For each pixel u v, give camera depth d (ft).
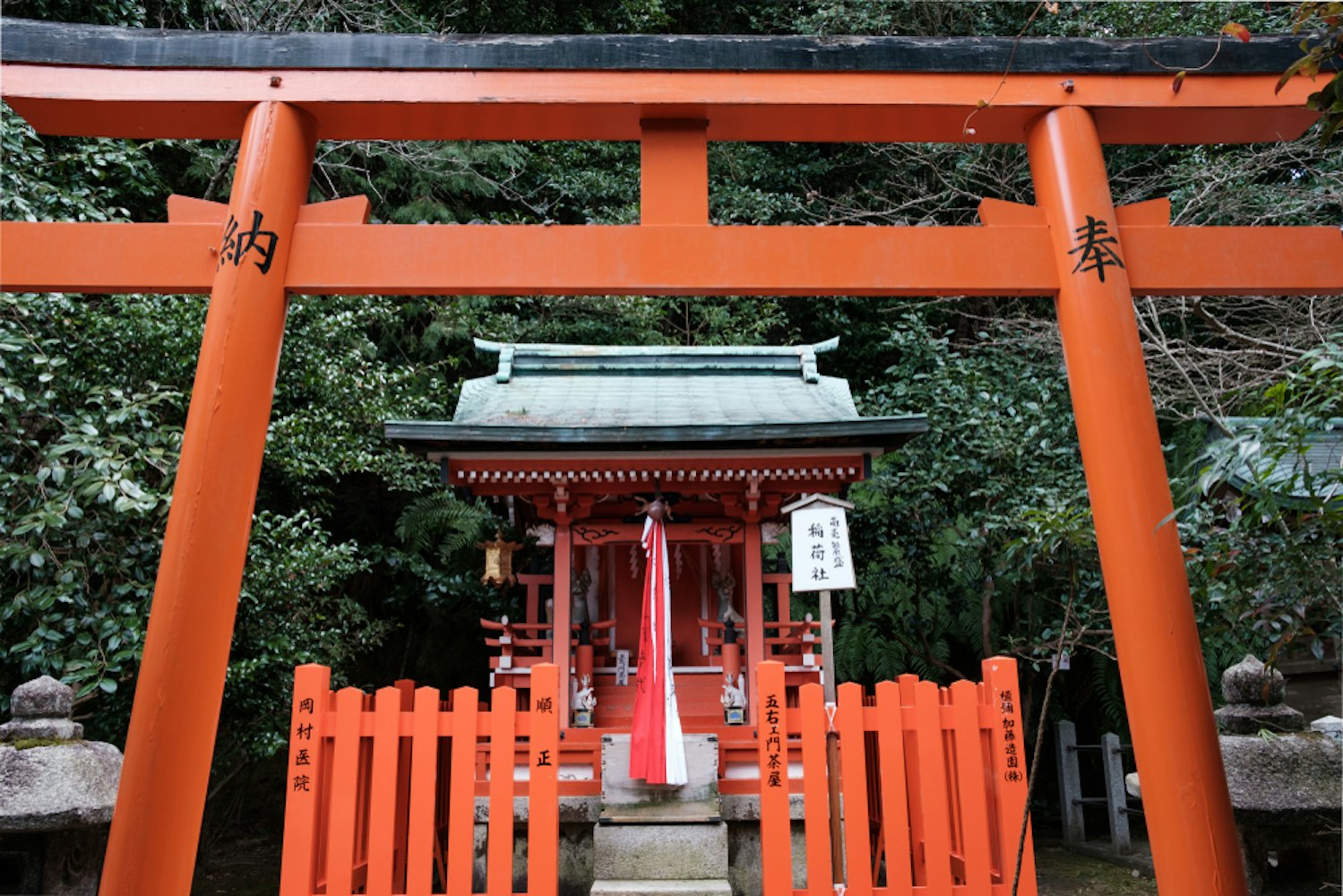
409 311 34.04
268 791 30.94
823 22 37.81
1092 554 23.73
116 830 8.58
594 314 38.42
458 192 38.14
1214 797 8.89
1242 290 10.77
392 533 34.50
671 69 10.98
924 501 28.14
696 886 15.15
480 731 12.80
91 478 15.80
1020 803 12.64
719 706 22.68
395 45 10.87
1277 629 11.62
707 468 21.38
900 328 31.86
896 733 12.64
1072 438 26.78
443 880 18.11
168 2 26.84
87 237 10.29
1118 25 32.14
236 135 11.57
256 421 9.89
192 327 19.90
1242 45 11.10
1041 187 11.15
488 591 31.42
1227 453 8.61
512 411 24.02
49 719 12.56
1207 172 24.90
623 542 22.89
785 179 41.75
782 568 23.89
